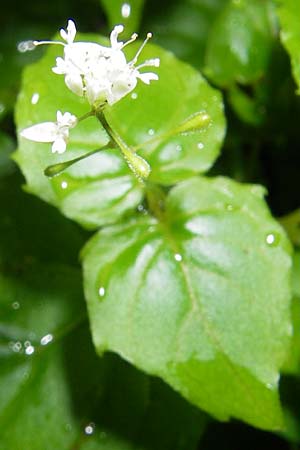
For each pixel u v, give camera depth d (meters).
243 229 0.19
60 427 0.21
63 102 0.20
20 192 0.22
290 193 0.23
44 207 0.22
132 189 0.20
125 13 0.22
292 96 0.23
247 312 0.19
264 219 0.19
